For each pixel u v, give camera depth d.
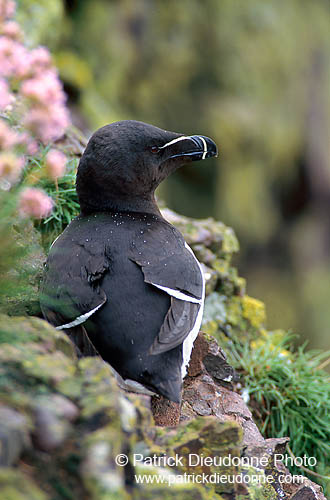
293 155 22.25
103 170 6.91
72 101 14.67
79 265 6.00
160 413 6.47
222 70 20.73
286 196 22.88
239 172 21.16
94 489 3.67
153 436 4.67
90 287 5.80
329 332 22.22
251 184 21.41
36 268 6.80
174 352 5.71
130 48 19.02
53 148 8.93
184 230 9.70
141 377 5.59
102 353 5.71
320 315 22.47
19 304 6.23
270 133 21.42
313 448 7.71
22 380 4.02
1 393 3.88
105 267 5.96
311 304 22.48
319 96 22.34
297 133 22.16
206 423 4.87
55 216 7.81
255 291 22.14
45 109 5.96
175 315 5.75
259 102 21.41
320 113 22.48
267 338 9.46
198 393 6.96
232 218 21.20
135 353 5.61
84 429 3.84
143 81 19.53
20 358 4.14
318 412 7.88
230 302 9.60
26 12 13.03
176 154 7.27
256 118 21.22
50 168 6.30
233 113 20.77
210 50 20.61
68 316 5.74
